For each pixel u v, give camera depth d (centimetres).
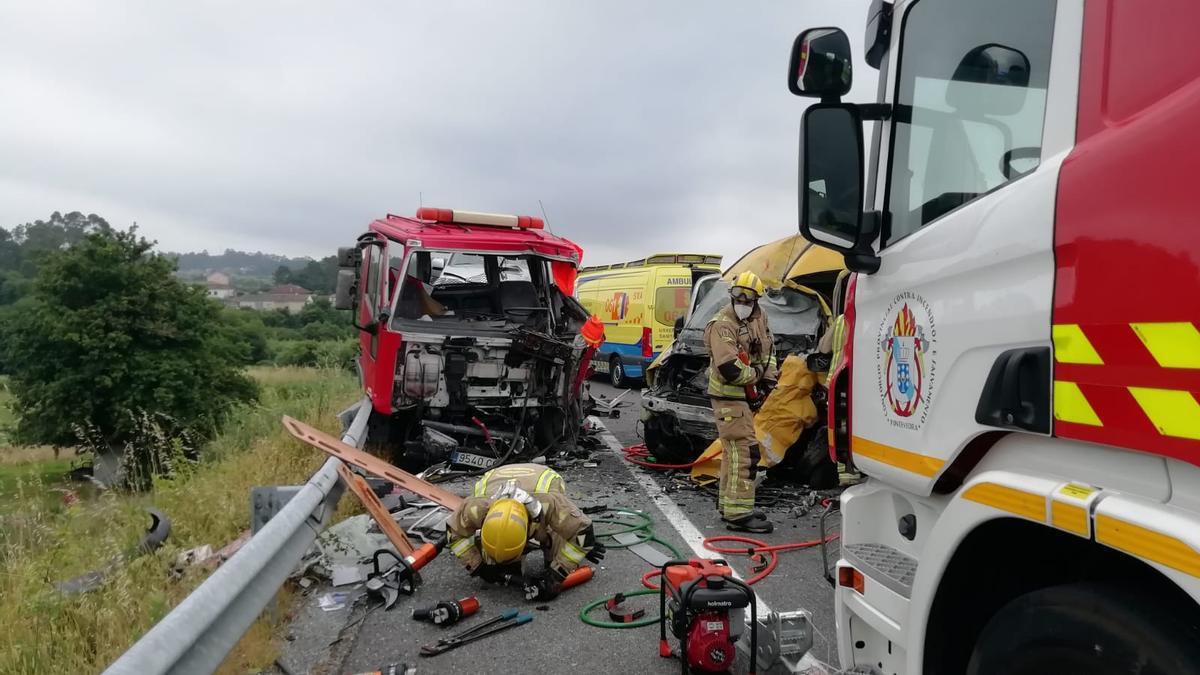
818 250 851
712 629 337
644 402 888
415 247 848
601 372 1848
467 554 480
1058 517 171
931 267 233
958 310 218
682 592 342
